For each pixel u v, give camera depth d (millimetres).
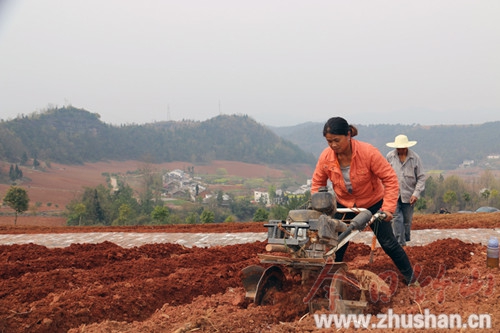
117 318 5629
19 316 5148
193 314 5441
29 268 7961
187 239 13273
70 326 5227
